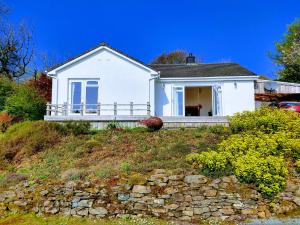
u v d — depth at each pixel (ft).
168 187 45.32
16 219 43.57
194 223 42.09
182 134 65.16
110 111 84.74
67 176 48.57
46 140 64.08
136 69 85.92
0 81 101.71
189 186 45.27
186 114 97.50
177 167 49.14
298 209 43.68
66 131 68.33
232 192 44.32
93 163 54.44
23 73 152.87
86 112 84.23
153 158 53.57
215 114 86.89
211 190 44.60
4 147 62.69
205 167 47.85
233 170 47.29
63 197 45.65
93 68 86.12
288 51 142.82
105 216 43.86
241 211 43.09
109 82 85.56
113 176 47.42
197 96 98.99
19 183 49.52
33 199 46.16
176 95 89.15
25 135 64.80
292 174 48.52
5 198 47.19
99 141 63.98
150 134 66.49
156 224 41.47
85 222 42.50
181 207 43.86
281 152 52.31
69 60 85.92
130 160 53.52
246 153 51.52
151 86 85.30
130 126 75.36
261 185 44.01
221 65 99.50
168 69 99.14
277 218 41.75
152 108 84.48
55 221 42.80
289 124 61.87
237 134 60.75
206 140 60.18
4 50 146.10
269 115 65.41
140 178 46.32
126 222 42.06
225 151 51.75
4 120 78.07
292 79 143.84
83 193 45.47
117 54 86.22
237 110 86.22
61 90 85.35
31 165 57.06
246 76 86.48
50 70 86.02
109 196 45.06
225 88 87.61
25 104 84.94
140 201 44.52
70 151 60.64
